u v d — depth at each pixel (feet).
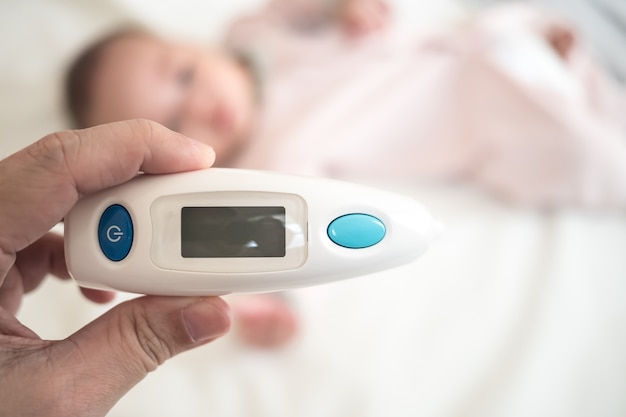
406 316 3.79
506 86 4.48
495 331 3.71
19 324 1.99
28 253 2.59
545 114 4.27
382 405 3.42
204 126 4.47
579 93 4.62
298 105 4.82
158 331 1.90
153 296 1.95
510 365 3.54
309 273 1.89
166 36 4.75
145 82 4.42
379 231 1.91
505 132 4.42
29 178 1.83
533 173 4.30
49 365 1.81
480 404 3.40
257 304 3.67
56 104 4.55
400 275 3.97
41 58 4.71
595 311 3.73
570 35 4.78
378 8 4.89
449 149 4.66
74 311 3.63
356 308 3.82
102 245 1.90
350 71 4.85
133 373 1.89
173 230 1.88
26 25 4.79
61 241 2.64
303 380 3.52
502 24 4.73
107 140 1.84
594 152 4.11
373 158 4.70
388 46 4.86
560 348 3.58
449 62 4.74
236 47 5.02
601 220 4.22
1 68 4.64
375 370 3.56
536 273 3.96
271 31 5.14
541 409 3.36
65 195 1.86
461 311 3.80
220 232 1.89
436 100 4.74
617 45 4.82
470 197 4.45
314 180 1.92
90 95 4.44
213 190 1.87
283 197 1.88
